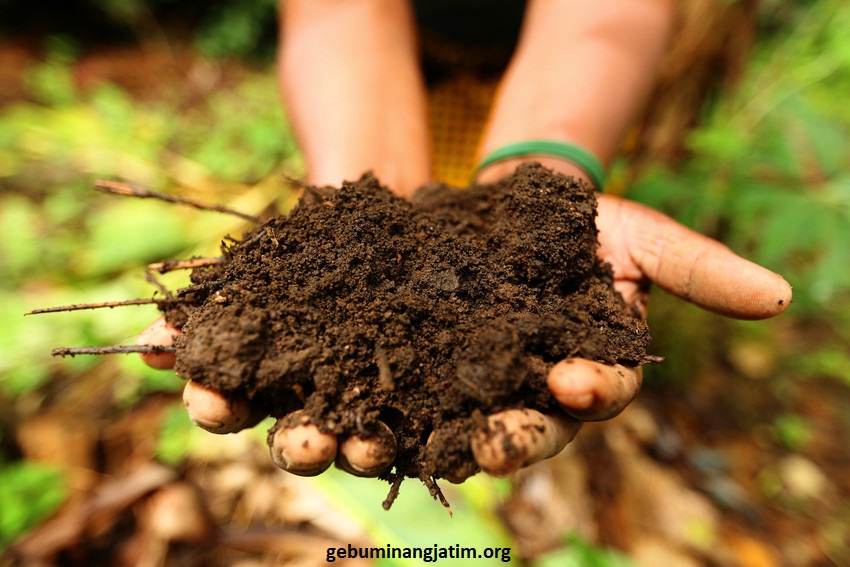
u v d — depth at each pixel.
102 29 0.74
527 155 0.25
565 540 0.29
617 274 0.21
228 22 0.72
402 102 0.29
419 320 0.18
